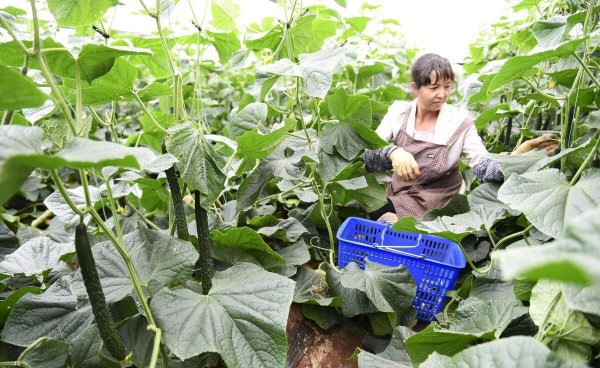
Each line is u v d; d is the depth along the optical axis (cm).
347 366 179
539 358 82
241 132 203
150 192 231
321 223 247
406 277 186
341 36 293
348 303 190
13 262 171
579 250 53
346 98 190
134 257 145
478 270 170
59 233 248
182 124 149
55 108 161
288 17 226
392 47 408
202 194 147
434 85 241
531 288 138
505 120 303
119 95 156
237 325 121
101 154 84
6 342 133
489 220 170
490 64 208
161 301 125
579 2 181
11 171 79
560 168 176
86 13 143
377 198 242
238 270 149
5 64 127
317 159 191
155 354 113
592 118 154
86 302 144
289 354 182
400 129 264
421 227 163
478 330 137
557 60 174
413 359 138
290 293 126
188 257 142
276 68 176
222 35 232
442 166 252
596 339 112
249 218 240
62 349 127
